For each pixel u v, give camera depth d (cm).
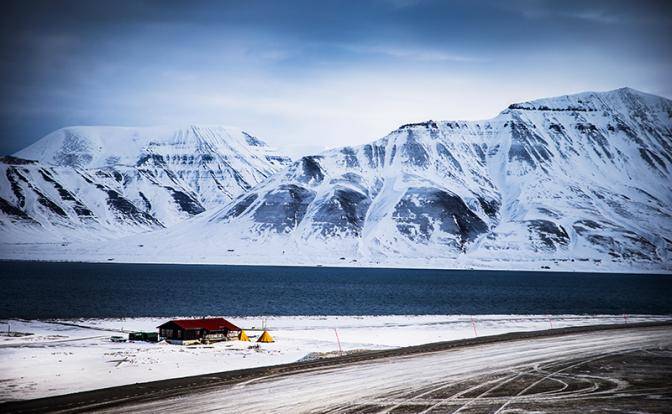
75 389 5444
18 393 5247
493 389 5578
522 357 7344
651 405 5078
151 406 4825
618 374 6341
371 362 6944
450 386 5675
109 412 4634
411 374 6228
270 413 4650
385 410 4797
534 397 5297
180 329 8388
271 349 7944
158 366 6562
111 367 6431
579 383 5881
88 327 10150
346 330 10244
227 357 7238
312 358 7250
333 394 5294
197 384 5669
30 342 8231
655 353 7700
